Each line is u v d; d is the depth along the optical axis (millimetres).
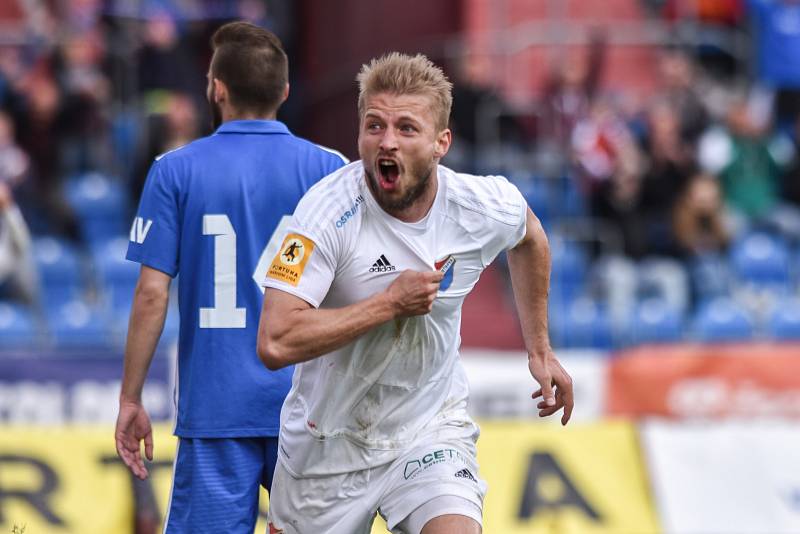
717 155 42969
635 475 31906
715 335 38094
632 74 45969
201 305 16719
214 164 16797
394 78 13805
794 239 42469
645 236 40031
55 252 37094
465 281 14789
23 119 39844
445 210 14453
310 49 43219
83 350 33375
